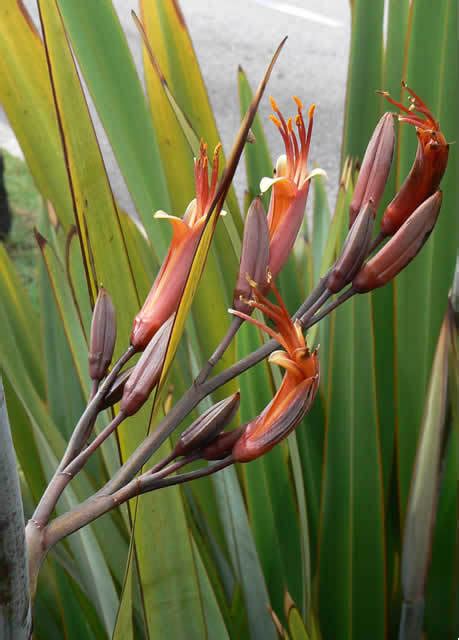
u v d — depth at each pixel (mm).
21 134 548
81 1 536
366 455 599
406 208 382
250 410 563
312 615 570
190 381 631
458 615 637
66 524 356
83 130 455
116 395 384
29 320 742
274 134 2488
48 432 580
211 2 3352
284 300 683
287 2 3248
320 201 802
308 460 667
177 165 569
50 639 640
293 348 373
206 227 352
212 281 573
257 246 381
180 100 610
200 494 610
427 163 378
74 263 534
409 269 652
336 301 383
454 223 646
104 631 608
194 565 458
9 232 2201
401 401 661
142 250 694
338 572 610
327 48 2998
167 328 381
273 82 2850
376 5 666
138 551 450
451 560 631
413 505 549
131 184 572
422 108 391
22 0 527
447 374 529
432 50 625
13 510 331
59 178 552
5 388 604
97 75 549
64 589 621
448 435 538
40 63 538
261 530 584
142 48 548
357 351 593
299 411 371
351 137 688
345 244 380
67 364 691
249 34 3146
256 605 554
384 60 686
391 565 673
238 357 553
